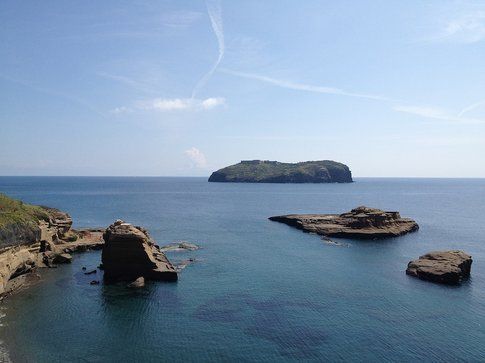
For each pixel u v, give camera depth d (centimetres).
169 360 3566
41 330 4141
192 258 7488
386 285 5866
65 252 7744
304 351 3756
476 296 5391
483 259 7988
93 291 5419
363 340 3991
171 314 4625
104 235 6450
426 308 4903
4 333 4050
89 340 3931
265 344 3888
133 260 6006
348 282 5994
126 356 3625
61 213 9019
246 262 7225
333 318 4541
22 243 6009
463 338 4062
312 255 7931
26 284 5684
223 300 5109
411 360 3603
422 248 8969
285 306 4912
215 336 4050
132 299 5112
